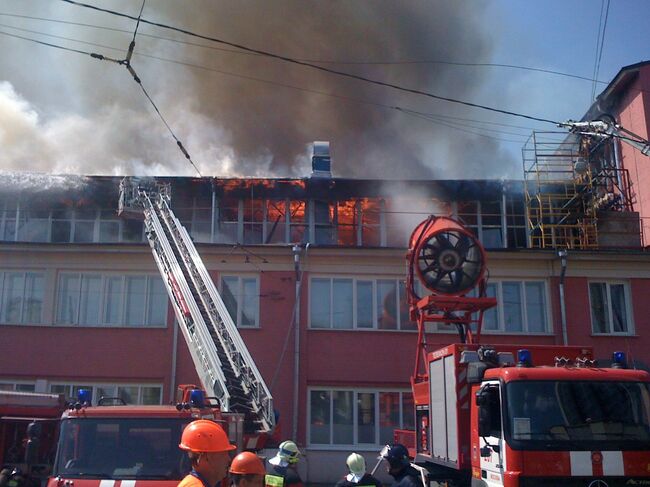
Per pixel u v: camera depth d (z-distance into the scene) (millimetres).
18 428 11141
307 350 19141
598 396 8383
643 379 8531
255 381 11117
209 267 19531
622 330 19531
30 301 19562
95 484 7199
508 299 19812
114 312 19500
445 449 10055
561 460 7996
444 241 12523
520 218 23406
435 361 10820
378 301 19641
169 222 16359
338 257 19719
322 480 18312
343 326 19438
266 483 6867
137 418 7695
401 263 19750
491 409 8578
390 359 19203
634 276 19781
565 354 9977
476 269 12461
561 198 23469
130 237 22594
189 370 18891
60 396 11617
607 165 24688
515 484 7945
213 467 4309
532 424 8188
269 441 10656
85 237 22578
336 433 18734
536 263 19906
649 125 23031
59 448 7543
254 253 19609
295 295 19375
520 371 8500
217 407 8977
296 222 23047
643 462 8070
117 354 19078
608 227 22703
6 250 19734
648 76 23469
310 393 18984
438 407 10523
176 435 7605
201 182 22703
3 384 18969
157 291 19641
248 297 19484
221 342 12320
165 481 7246
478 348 9898
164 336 19172
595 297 19797
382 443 18703
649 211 22547
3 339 19172
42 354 19094
